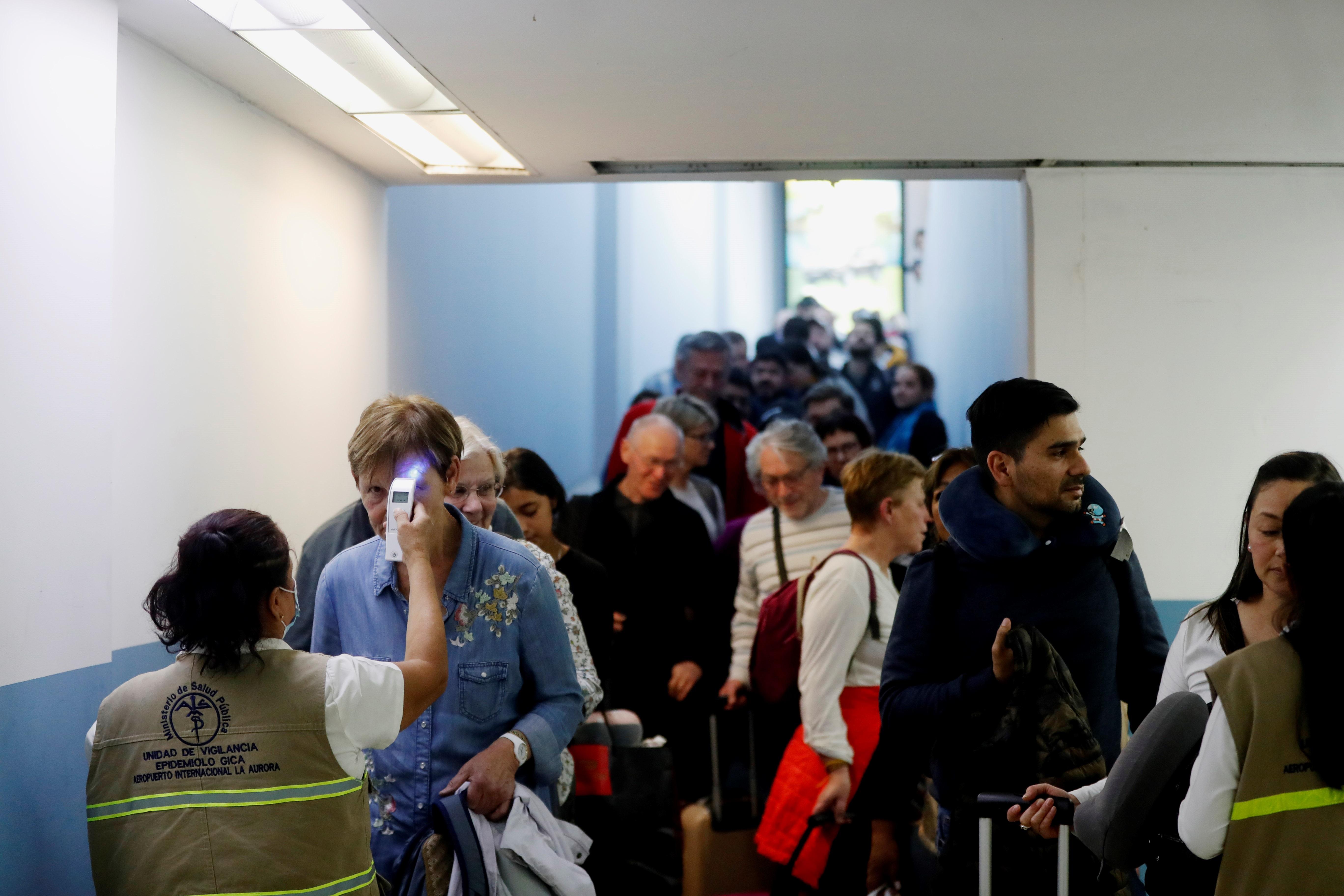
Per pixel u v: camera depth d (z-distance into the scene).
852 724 2.96
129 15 2.36
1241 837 1.47
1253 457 3.50
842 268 7.95
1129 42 2.57
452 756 1.91
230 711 1.55
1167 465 3.51
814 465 3.89
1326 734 1.44
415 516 1.79
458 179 3.84
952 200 6.35
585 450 6.32
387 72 2.78
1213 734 1.50
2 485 1.86
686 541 4.10
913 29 2.49
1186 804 1.53
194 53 2.59
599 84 2.84
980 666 2.12
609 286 6.53
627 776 3.07
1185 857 1.62
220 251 2.79
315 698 1.55
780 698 3.32
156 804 1.53
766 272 7.81
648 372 6.89
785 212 7.96
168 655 2.54
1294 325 3.52
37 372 1.96
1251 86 2.84
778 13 2.40
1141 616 2.19
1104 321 3.54
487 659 1.95
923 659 2.19
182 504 2.60
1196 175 3.54
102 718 1.58
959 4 2.36
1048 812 1.82
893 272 7.93
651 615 4.02
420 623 1.71
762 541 3.95
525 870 1.82
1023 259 3.72
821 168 3.65
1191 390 3.52
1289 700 1.46
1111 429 3.52
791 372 6.78
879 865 2.94
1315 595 1.47
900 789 2.86
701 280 7.37
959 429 6.17
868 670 3.01
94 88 2.15
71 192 2.07
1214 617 1.93
